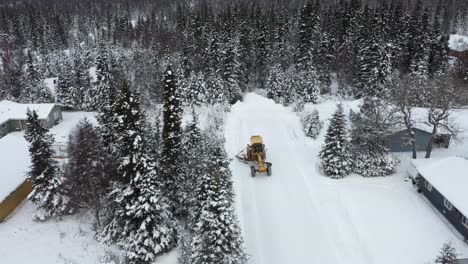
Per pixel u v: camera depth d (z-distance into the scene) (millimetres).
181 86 54625
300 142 41781
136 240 23922
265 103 57031
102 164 27781
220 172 24844
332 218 27625
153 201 23562
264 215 28281
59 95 62219
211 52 62188
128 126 23500
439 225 26578
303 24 63906
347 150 33594
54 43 106812
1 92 66750
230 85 58781
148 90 60500
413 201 29562
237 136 43812
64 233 27828
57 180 29094
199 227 20969
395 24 71250
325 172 33750
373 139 33281
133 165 23797
